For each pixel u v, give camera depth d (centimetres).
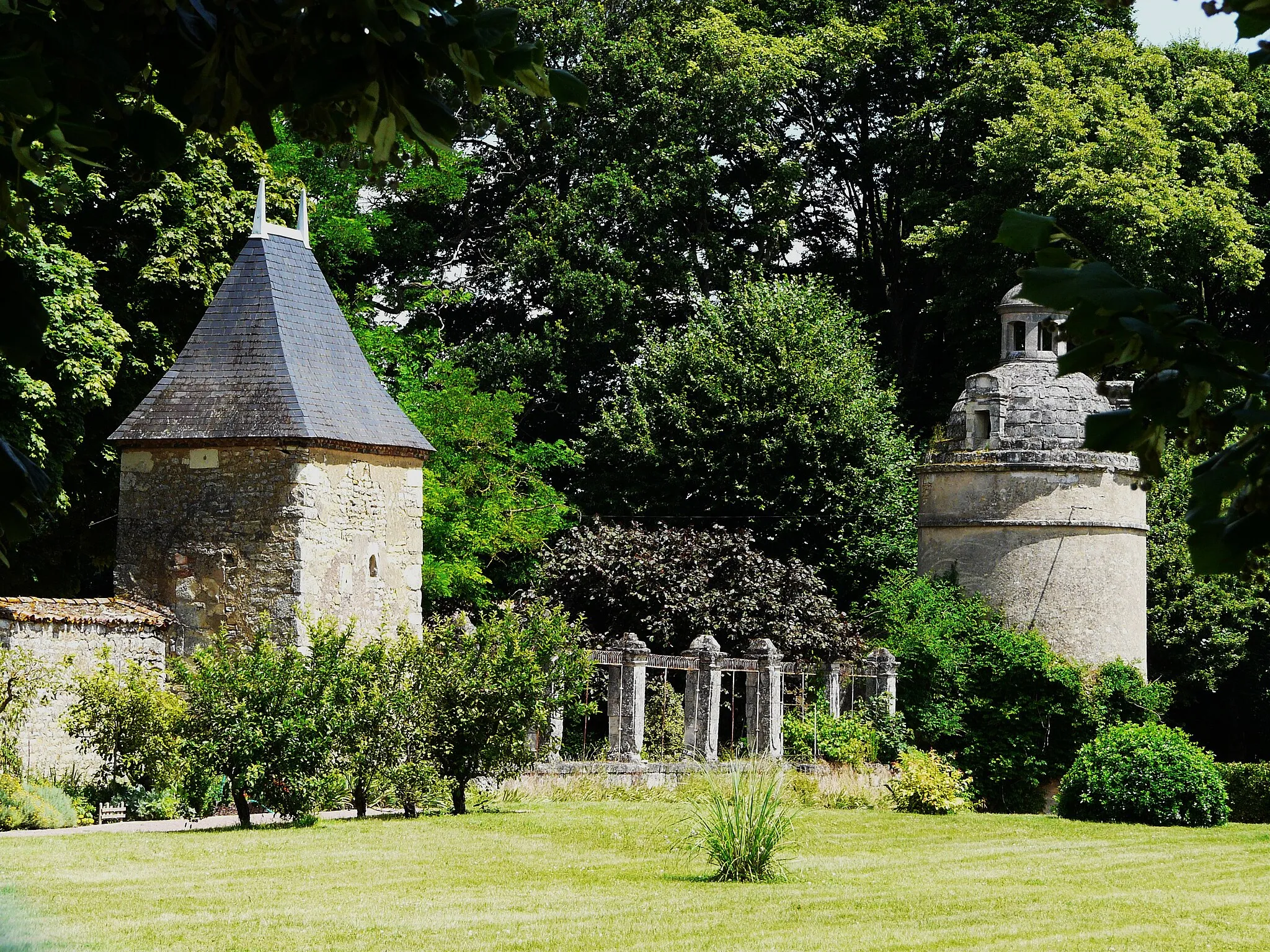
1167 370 300
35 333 332
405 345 3766
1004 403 3216
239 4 340
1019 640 3002
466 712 2139
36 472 327
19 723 1975
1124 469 3192
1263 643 3819
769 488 3647
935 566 3259
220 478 2384
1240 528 297
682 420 3666
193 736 1925
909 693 3050
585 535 3309
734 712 3097
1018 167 3953
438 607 3384
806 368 3678
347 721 2000
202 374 2439
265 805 1953
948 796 2473
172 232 2664
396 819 2064
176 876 1456
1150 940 1271
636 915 1330
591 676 2439
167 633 2372
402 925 1244
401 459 2558
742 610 3181
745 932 1263
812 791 2530
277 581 2344
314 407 2402
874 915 1370
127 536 2420
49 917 1076
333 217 3562
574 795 2400
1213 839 2128
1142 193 3659
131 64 345
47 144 312
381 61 326
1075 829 2250
